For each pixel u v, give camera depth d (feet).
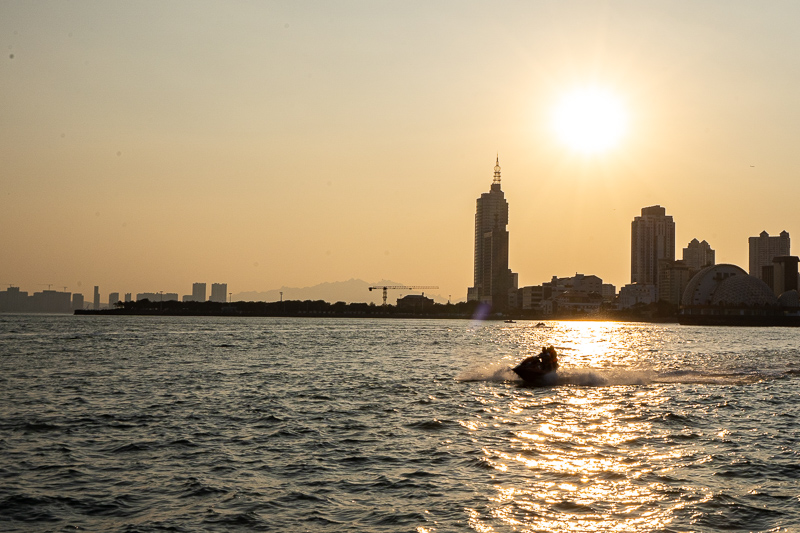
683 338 531.50
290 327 643.04
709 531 54.49
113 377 163.43
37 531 54.29
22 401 122.01
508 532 54.13
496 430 95.30
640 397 133.49
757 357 278.46
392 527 55.16
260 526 55.52
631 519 57.06
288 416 106.63
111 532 54.13
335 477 69.62
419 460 76.79
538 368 157.99
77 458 77.51
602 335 597.93
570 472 71.46
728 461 76.74
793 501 61.77
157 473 71.10
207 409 113.29
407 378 166.09
